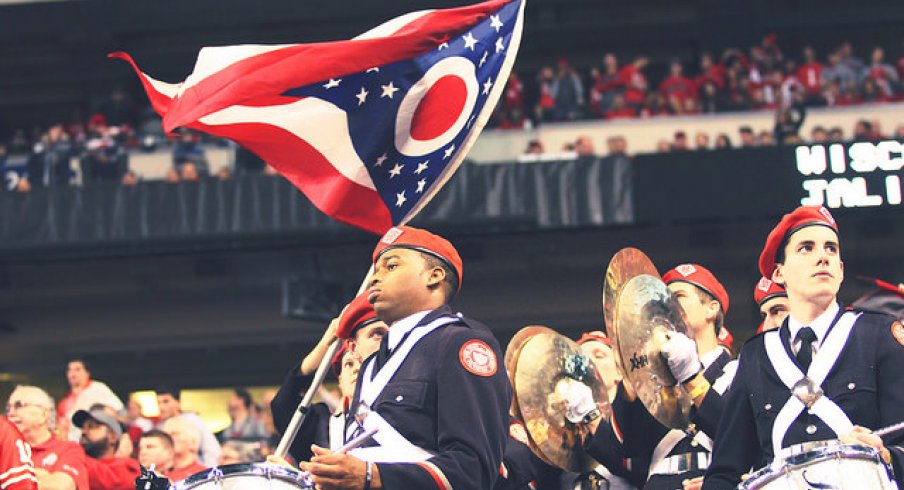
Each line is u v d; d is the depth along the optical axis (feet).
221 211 86.74
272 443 51.31
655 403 25.66
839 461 20.22
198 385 97.71
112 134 92.79
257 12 114.52
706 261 88.28
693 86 93.50
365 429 22.33
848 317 22.97
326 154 29.84
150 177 89.15
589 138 87.40
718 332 29.78
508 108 96.99
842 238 87.81
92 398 57.82
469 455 21.58
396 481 20.89
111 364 98.22
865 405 22.15
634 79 94.99
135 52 118.42
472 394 22.17
